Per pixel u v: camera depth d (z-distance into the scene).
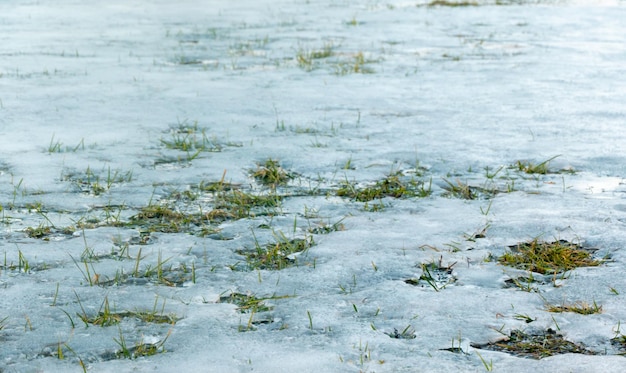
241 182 5.75
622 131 7.01
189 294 3.83
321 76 10.06
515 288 3.91
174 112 7.93
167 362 3.16
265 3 20.62
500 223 4.79
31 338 3.36
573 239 4.53
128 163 6.16
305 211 5.07
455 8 18.75
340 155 6.37
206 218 5.00
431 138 6.88
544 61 10.95
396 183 5.65
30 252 4.35
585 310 3.61
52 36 13.83
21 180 5.45
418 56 11.63
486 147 6.55
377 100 8.50
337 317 3.56
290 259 4.32
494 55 11.63
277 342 3.32
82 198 5.34
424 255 4.31
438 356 3.20
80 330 3.44
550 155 6.29
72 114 7.76
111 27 15.31
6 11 17.94
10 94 8.66
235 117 7.74
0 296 3.78
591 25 15.06
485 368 3.10
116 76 9.97
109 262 4.21
